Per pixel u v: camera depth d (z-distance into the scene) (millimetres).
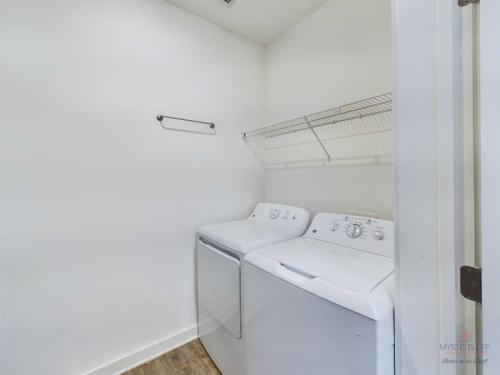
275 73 2113
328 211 1684
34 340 1224
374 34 1384
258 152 2199
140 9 1515
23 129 1173
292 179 1963
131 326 1521
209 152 1863
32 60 1185
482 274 565
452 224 621
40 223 1227
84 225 1348
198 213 1809
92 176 1365
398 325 750
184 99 1719
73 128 1301
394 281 797
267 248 1259
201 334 1732
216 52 1892
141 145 1533
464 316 615
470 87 579
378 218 1392
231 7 1705
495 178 534
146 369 1511
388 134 1344
